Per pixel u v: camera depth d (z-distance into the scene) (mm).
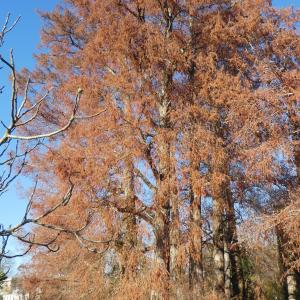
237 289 17844
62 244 14039
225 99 13914
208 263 17547
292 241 12555
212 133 13773
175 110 14164
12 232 3803
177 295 11992
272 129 13055
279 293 17656
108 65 14961
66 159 12461
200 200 13906
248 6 15320
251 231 12703
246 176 13789
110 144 12797
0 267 4574
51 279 16094
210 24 15508
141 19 16062
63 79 17297
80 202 11938
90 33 16953
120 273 12383
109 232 12297
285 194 14305
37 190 15703
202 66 14711
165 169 13203
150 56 14344
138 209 12961
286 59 15367
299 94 13031
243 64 14828
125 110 13492
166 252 12758
